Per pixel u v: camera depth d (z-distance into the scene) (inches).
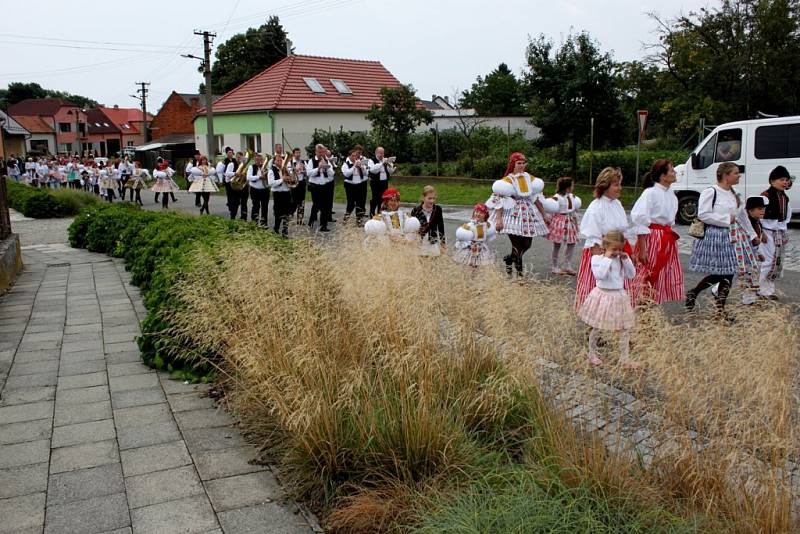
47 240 580.4
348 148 1061.8
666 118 893.2
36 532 124.3
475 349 160.6
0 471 147.9
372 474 135.3
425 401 139.3
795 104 787.4
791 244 444.8
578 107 816.9
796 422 113.5
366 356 157.8
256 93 1269.7
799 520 107.7
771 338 117.6
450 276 173.3
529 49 837.8
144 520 128.2
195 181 711.1
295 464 142.5
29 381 206.5
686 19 814.5
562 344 143.7
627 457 122.5
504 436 146.8
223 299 190.1
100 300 325.4
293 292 176.4
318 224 583.8
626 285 223.3
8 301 327.0
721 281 258.1
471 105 2004.2
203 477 144.9
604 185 225.8
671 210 241.9
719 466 115.8
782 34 763.4
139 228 436.8
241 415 171.0
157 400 189.5
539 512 108.7
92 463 151.6
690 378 121.9
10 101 4315.9
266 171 575.2
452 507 115.9
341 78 1325.0
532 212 325.1
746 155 521.7
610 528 106.7
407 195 790.5
